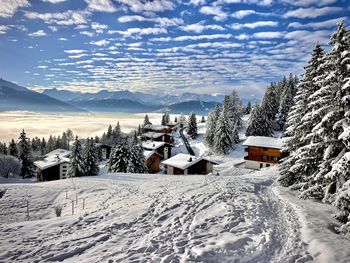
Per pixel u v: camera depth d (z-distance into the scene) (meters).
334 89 16.64
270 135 83.06
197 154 92.62
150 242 11.65
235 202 18.61
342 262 10.05
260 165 62.75
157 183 30.33
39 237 12.71
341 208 13.61
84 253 10.88
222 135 78.00
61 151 107.94
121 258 10.16
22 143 78.25
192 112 115.81
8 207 27.39
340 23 16.14
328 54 16.92
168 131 122.94
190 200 19.19
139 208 17.61
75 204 27.03
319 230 13.57
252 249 11.08
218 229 13.25
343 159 12.78
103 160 110.75
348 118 15.41
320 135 17.86
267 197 22.19
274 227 13.86
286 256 10.62
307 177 21.36
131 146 58.94
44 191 32.75
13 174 83.75
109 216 16.05
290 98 90.00
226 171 57.06
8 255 10.71
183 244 11.48
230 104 103.75
